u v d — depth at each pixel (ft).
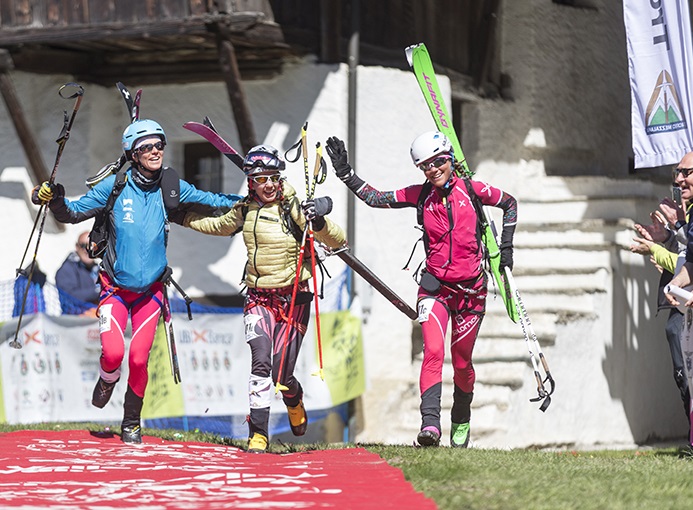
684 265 82.99
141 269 84.58
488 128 156.46
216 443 92.17
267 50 129.70
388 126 134.41
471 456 75.05
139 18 124.98
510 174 159.84
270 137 132.05
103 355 84.89
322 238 83.71
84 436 92.48
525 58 161.79
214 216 87.25
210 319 120.78
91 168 139.95
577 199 152.25
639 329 146.92
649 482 66.03
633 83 114.62
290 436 127.24
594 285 139.54
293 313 83.82
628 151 179.01
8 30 129.29
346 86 130.41
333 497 59.47
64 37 127.44
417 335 138.72
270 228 82.28
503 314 136.87
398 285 135.33
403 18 140.05
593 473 68.90
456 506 56.54
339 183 129.59
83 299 128.06
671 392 153.58
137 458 77.97
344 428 128.47
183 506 57.06
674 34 112.27
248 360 121.29
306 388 121.29
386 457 75.82
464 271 82.99
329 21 128.98
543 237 148.97
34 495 61.16
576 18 169.58
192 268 135.85
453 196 82.43
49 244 139.95
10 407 119.55
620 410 142.20
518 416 127.54
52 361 119.65
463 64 151.94
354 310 126.41
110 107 141.38
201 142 137.90
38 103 140.46
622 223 144.56
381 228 133.49
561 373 134.00
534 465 71.41
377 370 131.44
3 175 140.97
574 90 169.27
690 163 92.73
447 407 128.06
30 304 126.72
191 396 119.44
